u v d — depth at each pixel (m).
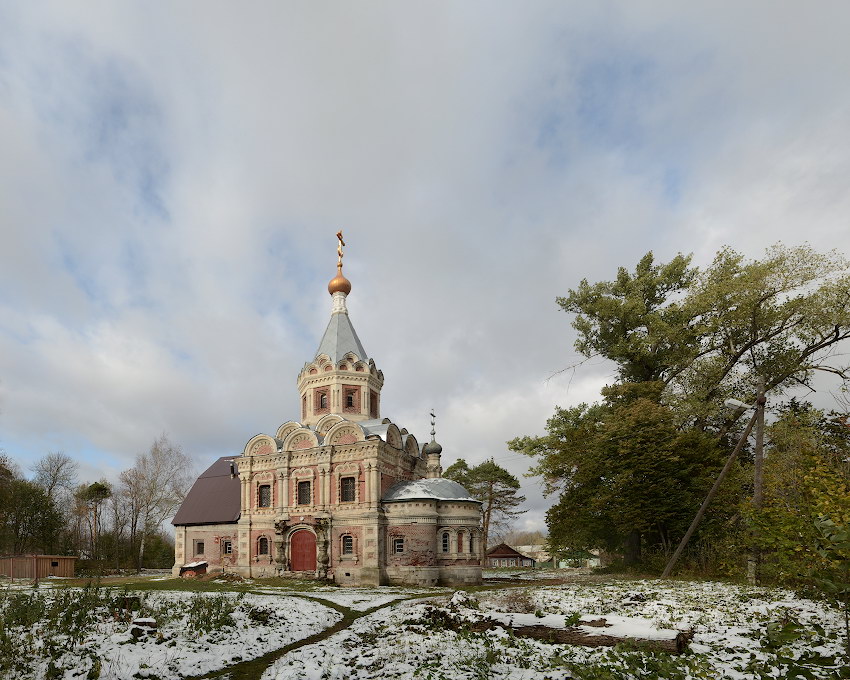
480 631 16.03
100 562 64.06
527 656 13.40
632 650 12.77
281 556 46.97
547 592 26.52
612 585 29.17
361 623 21.95
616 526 40.50
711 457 37.62
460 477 75.62
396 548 43.66
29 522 69.38
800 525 17.56
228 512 52.41
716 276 44.06
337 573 44.41
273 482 49.38
